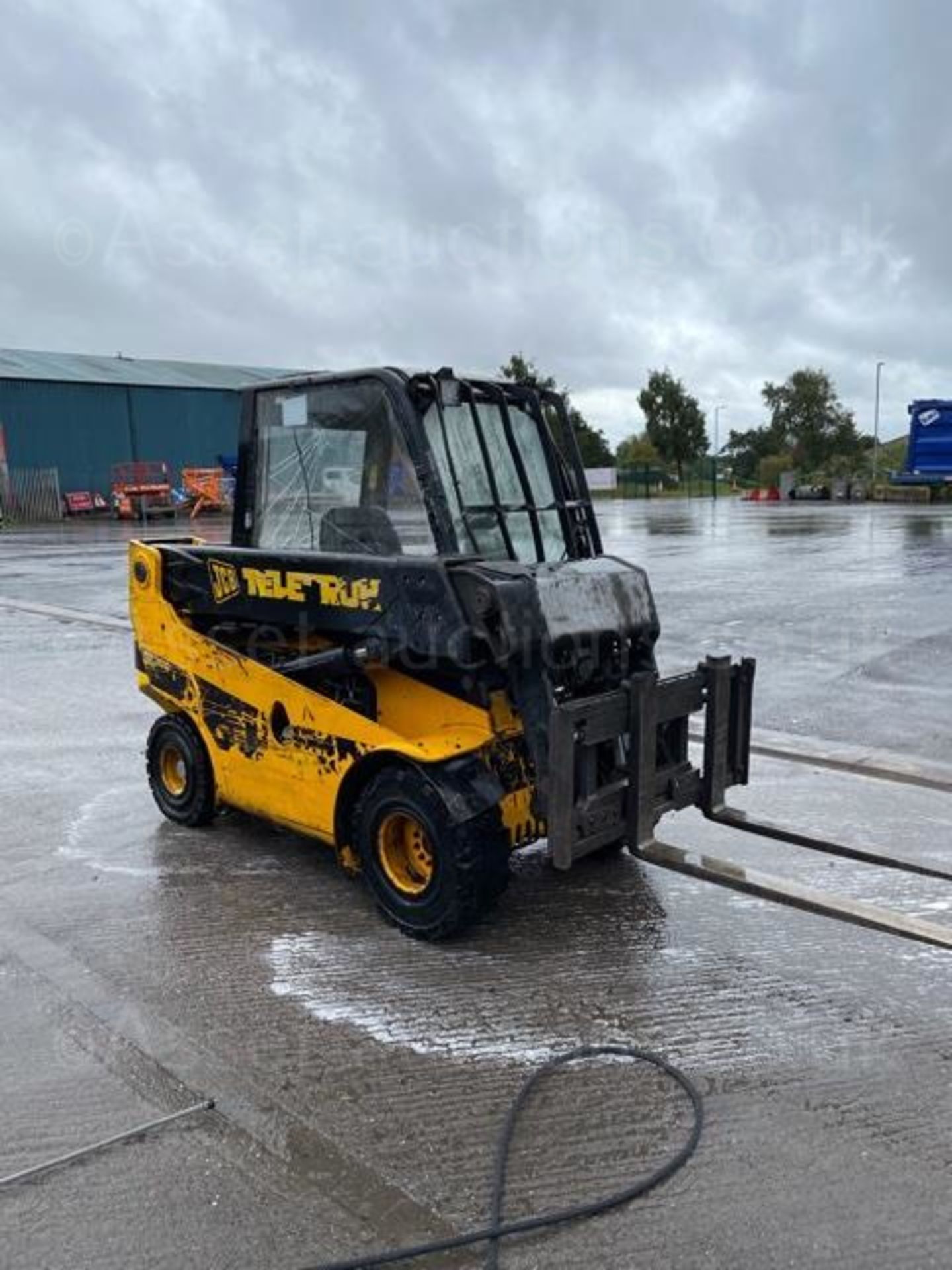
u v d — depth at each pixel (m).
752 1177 2.68
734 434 75.12
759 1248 2.44
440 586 3.75
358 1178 2.68
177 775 5.29
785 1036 3.35
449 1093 3.05
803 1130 2.87
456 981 3.71
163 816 5.42
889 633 10.38
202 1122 2.90
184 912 4.27
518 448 4.39
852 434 60.25
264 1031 3.37
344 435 4.28
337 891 4.48
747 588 13.92
